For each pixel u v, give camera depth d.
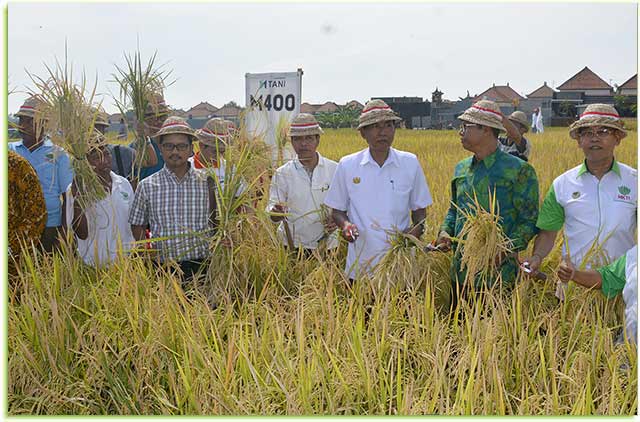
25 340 4.67
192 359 4.27
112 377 4.33
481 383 4.04
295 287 5.81
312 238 6.50
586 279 4.71
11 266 5.35
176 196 5.86
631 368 4.18
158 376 4.27
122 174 6.95
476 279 5.36
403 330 4.75
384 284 5.36
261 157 6.02
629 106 58.84
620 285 4.68
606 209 5.14
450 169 14.06
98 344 4.49
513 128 7.15
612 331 4.91
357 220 5.89
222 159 6.04
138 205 5.94
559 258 6.06
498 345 4.39
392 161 5.83
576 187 5.25
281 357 4.22
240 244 5.68
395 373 4.34
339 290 5.62
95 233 5.86
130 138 7.82
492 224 4.96
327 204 6.04
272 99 7.84
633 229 5.17
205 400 3.95
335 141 26.20
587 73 69.50
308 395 3.91
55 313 4.59
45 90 5.76
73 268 5.41
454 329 4.71
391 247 5.51
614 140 5.06
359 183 5.84
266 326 4.46
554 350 4.30
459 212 5.52
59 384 4.29
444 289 5.82
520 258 6.10
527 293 5.31
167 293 5.13
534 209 5.22
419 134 40.03
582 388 3.89
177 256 5.78
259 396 3.90
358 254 5.91
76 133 5.73
